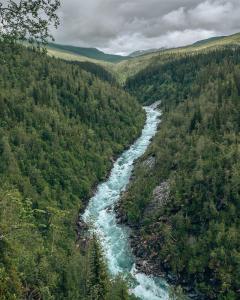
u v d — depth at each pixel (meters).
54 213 95.38
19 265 57.91
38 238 77.44
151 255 89.19
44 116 144.12
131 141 175.62
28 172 113.56
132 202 109.88
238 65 192.00
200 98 173.38
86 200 121.19
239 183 90.88
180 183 102.38
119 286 65.12
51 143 132.62
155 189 111.88
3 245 44.16
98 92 193.62
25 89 158.38
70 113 165.12
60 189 114.56
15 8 20.69
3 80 157.75
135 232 100.00
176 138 137.25
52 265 71.94
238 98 144.62
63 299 64.50
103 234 101.25
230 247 81.06
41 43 21.98
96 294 60.72
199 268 80.56
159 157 126.94
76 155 137.12
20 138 124.00
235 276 76.38
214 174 96.56
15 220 42.84
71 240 92.06
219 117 130.00
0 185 98.06
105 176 138.12
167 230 91.75
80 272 69.81
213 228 85.81
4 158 110.56
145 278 83.12
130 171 142.00
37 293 57.09
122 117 188.00
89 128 162.25
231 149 105.00
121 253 92.44
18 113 138.12
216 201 92.62
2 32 21.08
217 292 76.19
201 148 112.75
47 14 21.36
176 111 182.38
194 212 93.56
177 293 74.75
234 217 87.06
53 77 183.00
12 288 41.50
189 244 86.00
